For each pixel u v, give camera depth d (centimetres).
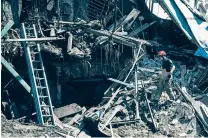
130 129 1294
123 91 1445
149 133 1276
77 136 1245
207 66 1523
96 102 1614
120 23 1692
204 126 1338
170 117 1352
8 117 1433
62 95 1585
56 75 1532
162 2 1700
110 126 1288
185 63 1605
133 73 1491
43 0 1641
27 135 1201
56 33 1524
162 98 1420
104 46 1535
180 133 1294
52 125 1288
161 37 1750
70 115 1412
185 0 1728
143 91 1409
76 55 1473
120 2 1786
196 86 1505
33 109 1490
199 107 1405
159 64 1580
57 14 1686
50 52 1487
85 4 1745
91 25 1587
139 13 1752
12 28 1577
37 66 1488
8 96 1462
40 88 1391
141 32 1725
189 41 1681
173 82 1455
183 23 1650
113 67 1578
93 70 1556
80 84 1614
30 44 1472
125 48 1592
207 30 1636
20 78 1415
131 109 1378
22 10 1614
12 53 1462
